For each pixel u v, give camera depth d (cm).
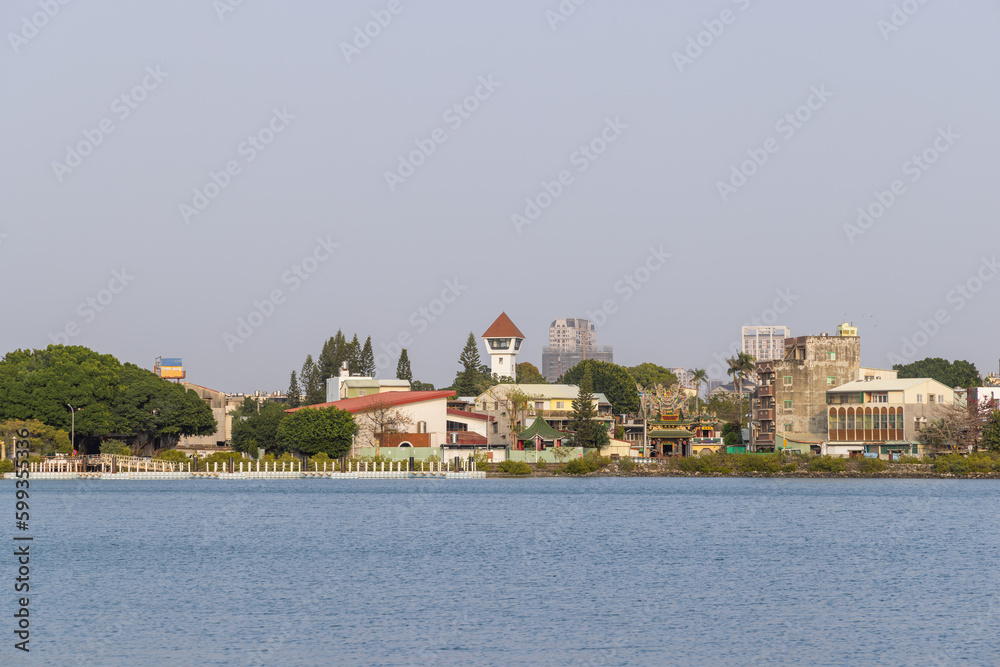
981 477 18075
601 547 8762
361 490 15375
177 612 5912
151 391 18125
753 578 7156
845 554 8400
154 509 12062
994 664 4859
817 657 4975
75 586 6775
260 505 12638
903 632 5475
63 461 16888
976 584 6956
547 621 5694
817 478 18612
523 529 10075
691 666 4806
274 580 7019
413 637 5303
